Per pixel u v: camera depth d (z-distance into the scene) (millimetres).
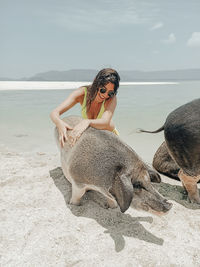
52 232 2635
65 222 2811
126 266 2264
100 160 2623
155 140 6457
